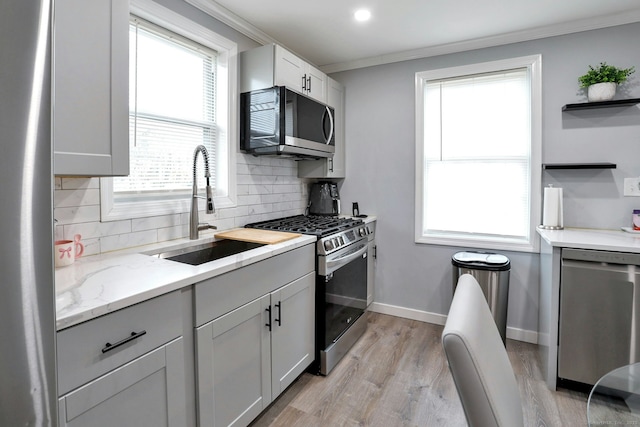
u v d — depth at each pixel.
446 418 1.83
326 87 3.00
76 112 1.24
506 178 2.80
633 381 1.26
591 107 2.39
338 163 3.27
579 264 1.95
